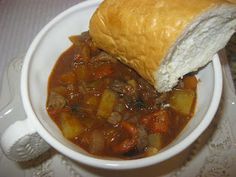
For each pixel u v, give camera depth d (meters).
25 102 0.14
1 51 0.23
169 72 0.15
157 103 0.15
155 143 0.14
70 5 0.25
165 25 0.13
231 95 0.18
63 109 0.16
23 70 0.15
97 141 0.15
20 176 0.16
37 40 0.16
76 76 0.17
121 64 0.17
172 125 0.15
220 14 0.14
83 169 0.16
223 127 0.17
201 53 0.16
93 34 0.16
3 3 0.26
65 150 0.13
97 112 0.15
